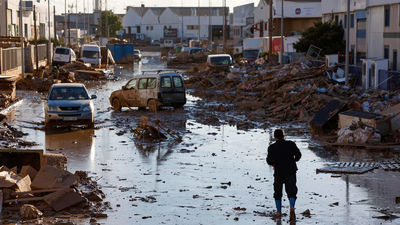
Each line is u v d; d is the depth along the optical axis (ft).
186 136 84.64
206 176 57.93
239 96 144.25
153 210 44.83
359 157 67.62
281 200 46.29
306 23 327.47
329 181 55.52
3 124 88.12
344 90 123.95
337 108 86.53
